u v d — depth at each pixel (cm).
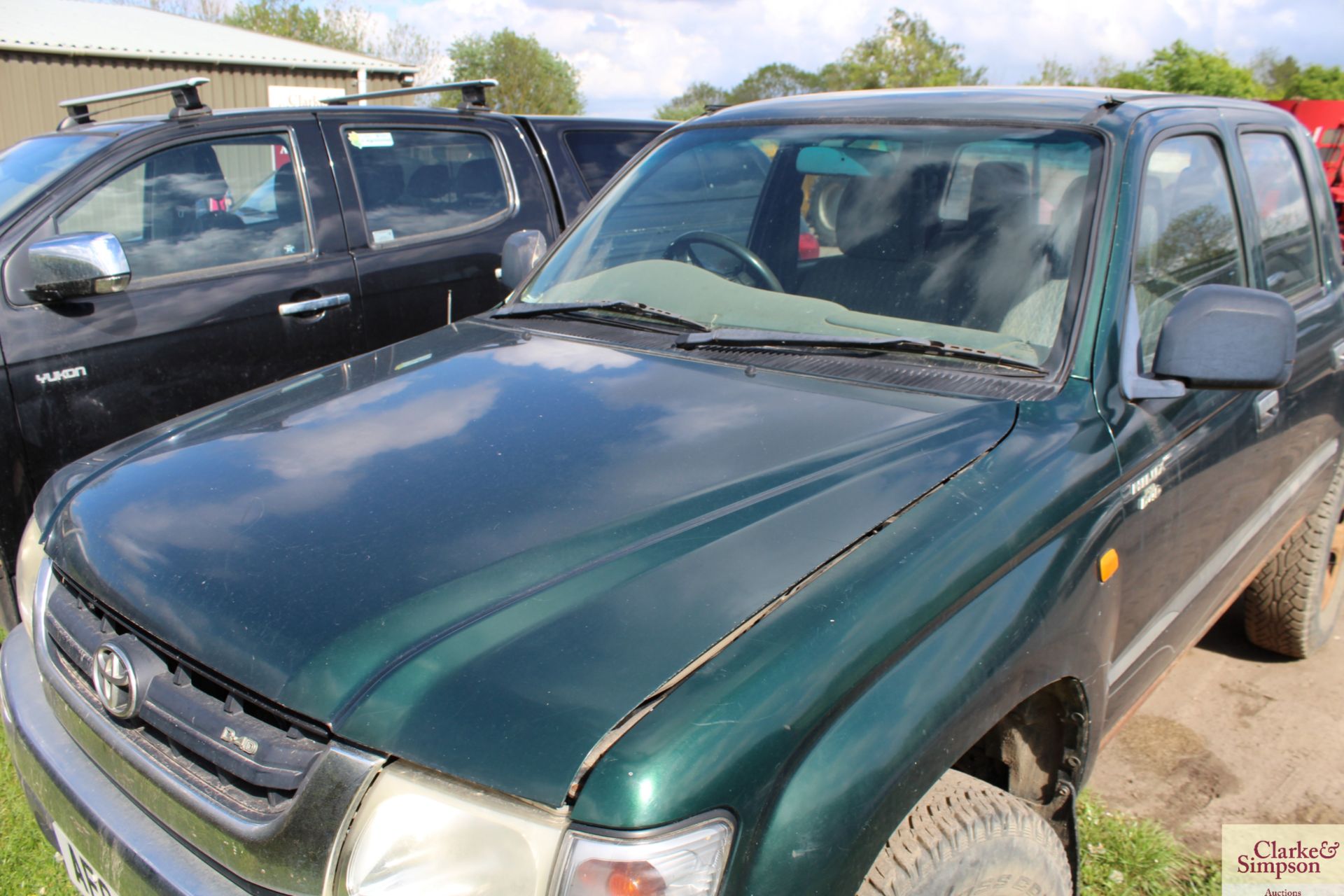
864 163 269
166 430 241
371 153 484
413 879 134
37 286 371
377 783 139
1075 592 191
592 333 266
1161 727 347
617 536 168
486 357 257
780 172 283
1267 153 315
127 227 413
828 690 145
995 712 169
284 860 143
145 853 161
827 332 244
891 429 200
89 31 1694
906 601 159
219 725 155
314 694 147
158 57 1642
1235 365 209
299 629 155
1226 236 282
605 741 132
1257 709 359
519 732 134
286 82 1805
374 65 1905
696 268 283
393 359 269
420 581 160
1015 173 247
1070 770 206
